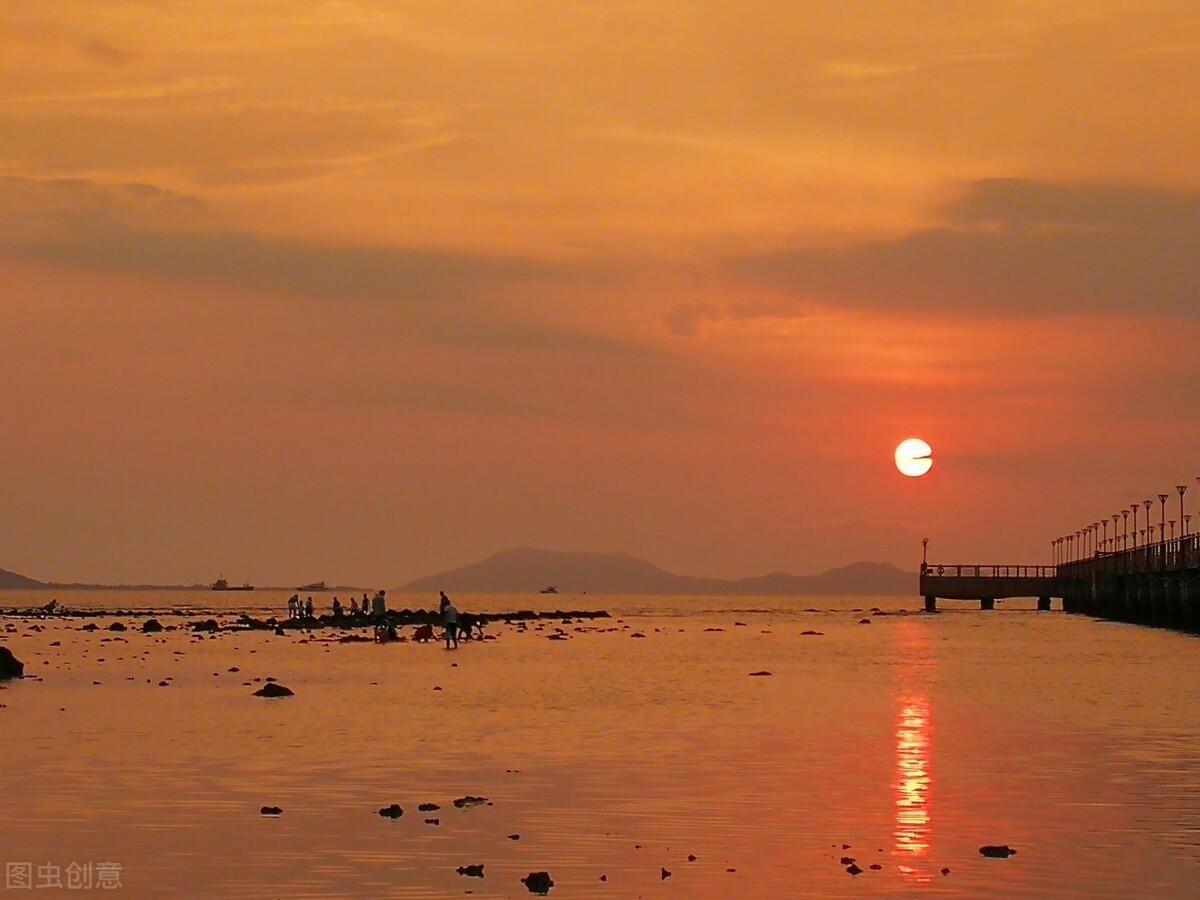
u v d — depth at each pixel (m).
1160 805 31.42
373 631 128.38
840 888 24.17
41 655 86.62
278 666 77.88
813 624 164.12
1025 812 30.62
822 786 33.78
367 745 40.91
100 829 28.44
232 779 34.34
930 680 68.44
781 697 58.09
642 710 51.97
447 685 64.44
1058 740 42.72
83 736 42.53
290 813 30.12
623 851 26.81
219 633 123.44
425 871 25.22
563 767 36.66
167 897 23.52
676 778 34.84
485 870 25.31
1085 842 27.67
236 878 24.67
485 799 31.72
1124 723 47.56
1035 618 180.12
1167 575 130.38
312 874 24.94
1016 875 25.03
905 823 29.41
